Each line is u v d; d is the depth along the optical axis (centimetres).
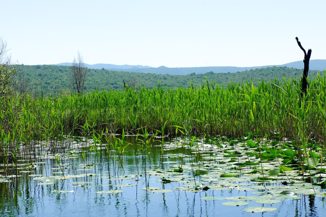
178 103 1287
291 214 452
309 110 859
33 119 1019
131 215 476
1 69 2053
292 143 859
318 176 597
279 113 1003
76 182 646
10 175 723
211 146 991
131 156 889
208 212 474
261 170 661
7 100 997
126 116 1361
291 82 1020
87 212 493
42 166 804
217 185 564
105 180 658
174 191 575
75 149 1036
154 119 1299
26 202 548
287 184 562
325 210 462
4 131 899
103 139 1218
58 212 498
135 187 606
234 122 1152
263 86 1100
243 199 490
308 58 973
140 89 1466
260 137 1031
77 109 1404
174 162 787
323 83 941
